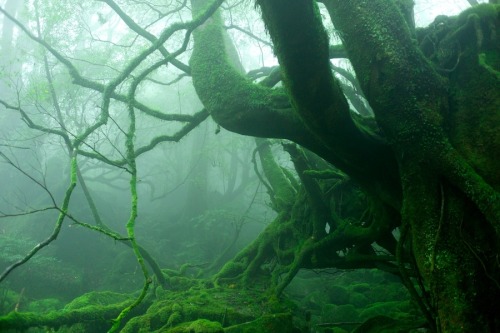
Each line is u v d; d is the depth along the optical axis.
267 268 12.39
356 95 10.60
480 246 4.77
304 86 4.98
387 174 6.40
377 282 14.64
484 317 4.53
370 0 5.59
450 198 5.02
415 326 6.98
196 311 9.18
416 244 5.20
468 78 5.49
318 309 12.55
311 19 4.45
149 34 9.60
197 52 7.71
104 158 6.47
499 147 5.00
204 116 8.73
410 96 5.28
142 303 10.91
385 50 5.39
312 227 10.48
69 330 9.51
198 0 8.68
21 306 12.73
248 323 8.29
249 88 6.70
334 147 5.98
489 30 5.57
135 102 8.90
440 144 5.11
